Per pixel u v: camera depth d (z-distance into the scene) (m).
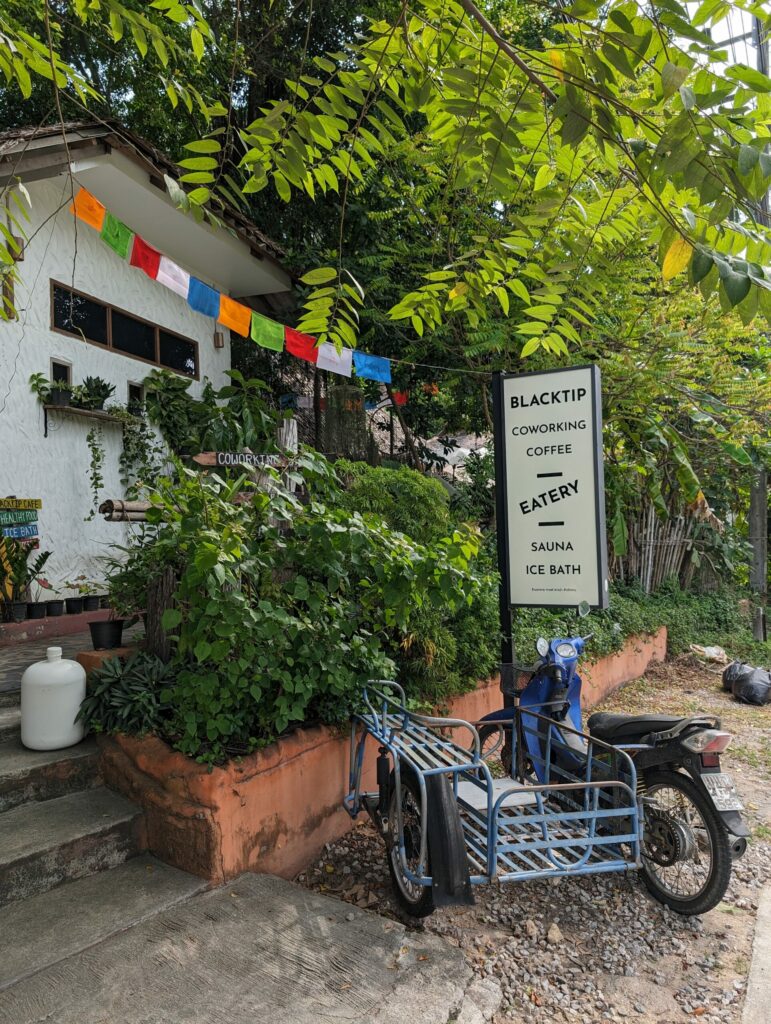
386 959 2.84
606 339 7.70
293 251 9.77
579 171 2.71
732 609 11.08
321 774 3.93
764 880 3.87
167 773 3.45
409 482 5.46
